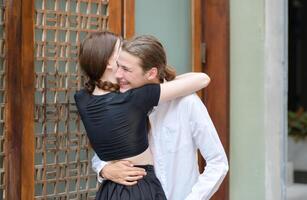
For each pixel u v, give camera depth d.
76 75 5.72
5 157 5.31
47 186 5.57
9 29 5.30
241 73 7.03
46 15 5.55
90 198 5.81
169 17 6.67
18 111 5.36
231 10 6.96
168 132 4.41
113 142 4.20
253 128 7.10
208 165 4.35
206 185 4.32
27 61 5.39
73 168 5.70
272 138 7.17
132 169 4.21
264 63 7.12
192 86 4.39
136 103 4.20
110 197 4.23
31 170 5.42
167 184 4.41
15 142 5.34
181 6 6.77
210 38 6.90
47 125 5.55
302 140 12.62
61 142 5.62
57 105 5.60
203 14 6.91
